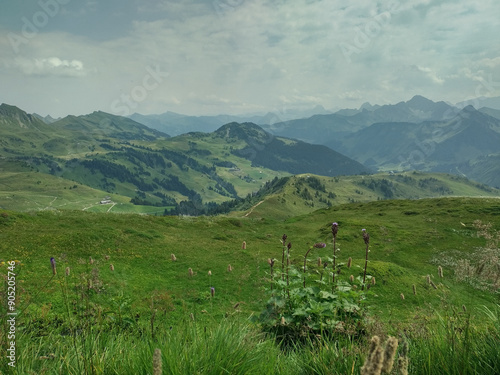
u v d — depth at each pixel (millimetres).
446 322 3760
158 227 55656
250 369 3273
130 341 3895
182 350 3285
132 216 59000
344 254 45750
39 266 26562
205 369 3023
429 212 73000
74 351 3383
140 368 3006
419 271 39656
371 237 53969
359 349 3605
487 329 3514
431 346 3363
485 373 2922
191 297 25297
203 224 62094
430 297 11781
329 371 3318
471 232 53125
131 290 25562
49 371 3234
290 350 4953
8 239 34406
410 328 4316
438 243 49719
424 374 3002
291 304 6980
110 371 3062
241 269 34281
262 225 70312
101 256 33781
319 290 7266
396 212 79625
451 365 3029
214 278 31219
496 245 4129
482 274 3955
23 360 3385
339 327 5238
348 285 7109
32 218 47219
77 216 52125
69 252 33281
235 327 4207
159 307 17484
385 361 1624
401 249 48094
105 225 50500
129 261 34250
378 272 30562
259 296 25625
